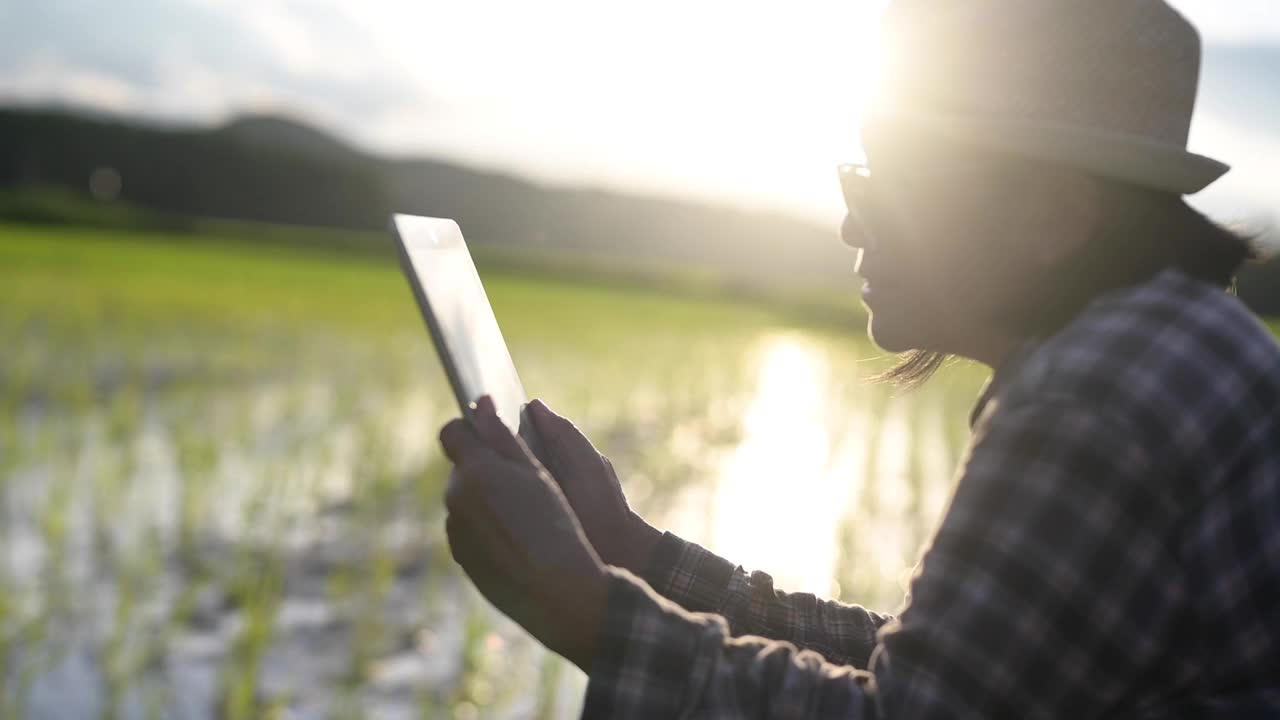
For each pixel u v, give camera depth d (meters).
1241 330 1.28
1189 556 1.21
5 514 7.27
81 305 22.36
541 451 1.72
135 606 5.67
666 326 32.59
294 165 123.44
